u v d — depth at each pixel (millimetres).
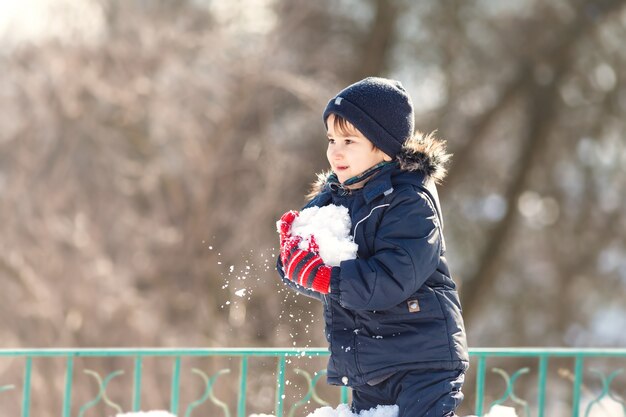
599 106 34062
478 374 10508
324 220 6734
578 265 36000
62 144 29750
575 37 32656
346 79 31328
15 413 28438
